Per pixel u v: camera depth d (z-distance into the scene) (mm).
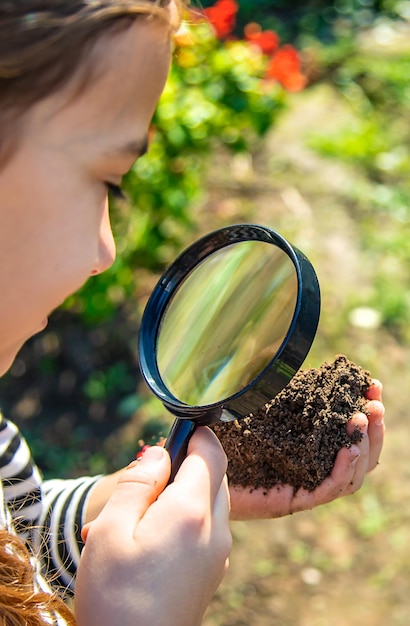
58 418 1230
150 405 1231
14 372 1275
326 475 460
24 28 304
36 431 1213
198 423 394
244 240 424
